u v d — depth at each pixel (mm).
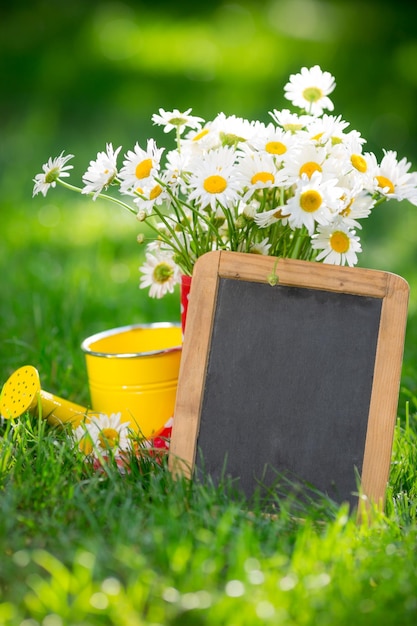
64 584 1252
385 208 3281
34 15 7277
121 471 1486
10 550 1323
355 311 1456
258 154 1476
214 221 1497
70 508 1384
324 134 1477
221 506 1393
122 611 1221
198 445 1461
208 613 1228
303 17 7715
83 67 6141
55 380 1809
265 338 1465
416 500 1482
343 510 1358
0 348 1945
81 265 2477
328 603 1239
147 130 4406
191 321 1473
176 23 7527
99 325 2100
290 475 1442
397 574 1283
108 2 7789
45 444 1488
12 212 3029
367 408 1445
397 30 7234
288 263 1463
